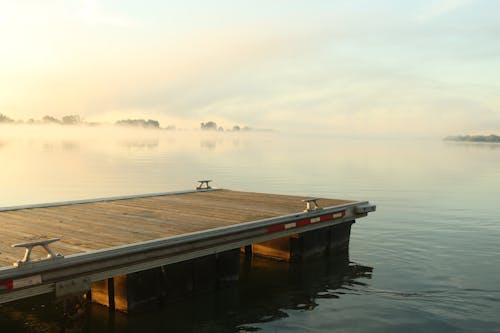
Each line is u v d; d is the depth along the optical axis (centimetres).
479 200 2394
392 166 5234
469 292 978
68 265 641
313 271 1120
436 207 2141
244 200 1352
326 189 2816
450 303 915
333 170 4456
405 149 12781
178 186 2877
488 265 1178
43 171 3956
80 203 1241
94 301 857
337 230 1280
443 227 1655
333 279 1059
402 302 919
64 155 6612
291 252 1176
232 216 1056
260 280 1047
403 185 3130
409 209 2078
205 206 1216
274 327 794
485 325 810
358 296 952
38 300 892
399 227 1653
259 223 961
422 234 1537
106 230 877
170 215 1063
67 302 706
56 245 748
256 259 1221
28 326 779
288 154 7888
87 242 771
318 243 1228
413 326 805
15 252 703
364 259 1230
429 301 925
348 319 834
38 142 13150
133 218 1016
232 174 3809
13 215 1039
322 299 932
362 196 2517
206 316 827
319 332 779
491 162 6397
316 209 1147
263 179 3406
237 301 909
